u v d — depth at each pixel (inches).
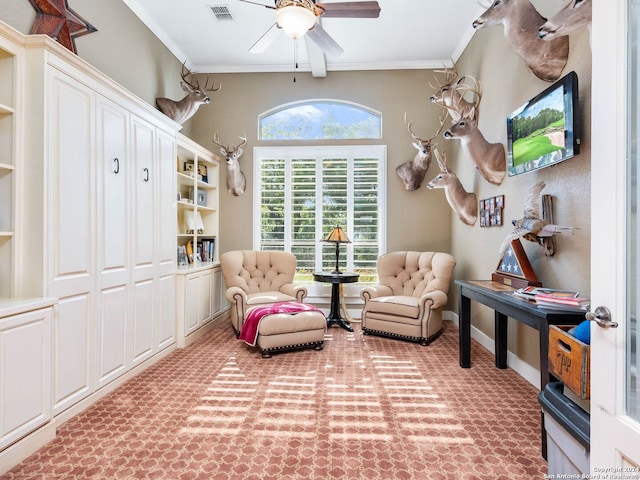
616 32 42.4
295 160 198.5
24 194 80.7
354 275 172.4
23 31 94.7
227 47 177.6
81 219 91.9
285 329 133.5
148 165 123.5
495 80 136.4
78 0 113.6
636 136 41.8
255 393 101.2
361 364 125.3
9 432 67.9
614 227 42.9
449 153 191.9
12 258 79.7
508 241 107.0
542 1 104.8
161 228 132.0
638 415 41.0
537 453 73.2
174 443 76.0
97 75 96.7
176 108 159.9
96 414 88.7
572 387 56.9
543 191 102.9
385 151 194.1
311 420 86.2
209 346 145.0
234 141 199.8
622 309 42.1
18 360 70.0
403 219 193.9
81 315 91.4
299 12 93.9
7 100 79.7
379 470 67.8
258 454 72.4
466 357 122.3
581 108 86.1
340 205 196.4
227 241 198.8
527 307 75.9
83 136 92.8
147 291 122.0
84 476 65.5
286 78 198.4
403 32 163.5
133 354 113.6
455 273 185.6
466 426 83.9
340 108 200.8
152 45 158.2
